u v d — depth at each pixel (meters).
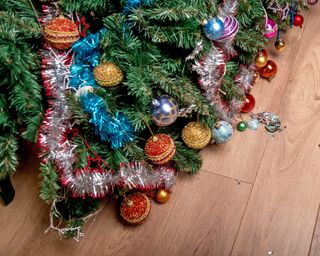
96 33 0.75
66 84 0.75
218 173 0.99
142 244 0.92
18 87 0.68
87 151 0.78
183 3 0.72
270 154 1.00
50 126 0.71
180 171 0.99
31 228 0.93
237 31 0.78
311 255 0.89
